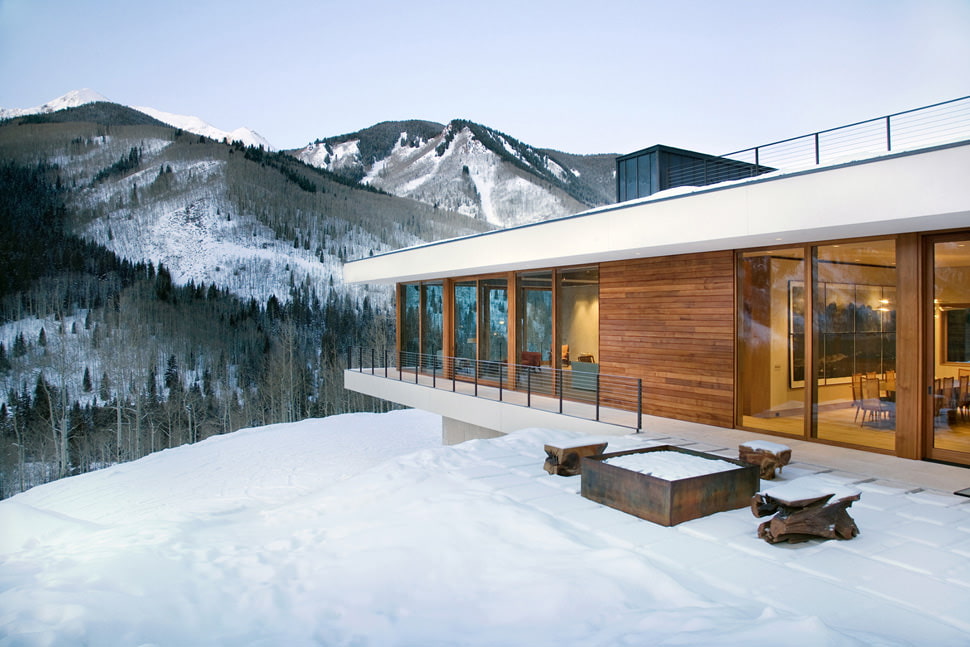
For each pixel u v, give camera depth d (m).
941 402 6.17
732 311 8.01
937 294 6.19
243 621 3.19
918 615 2.93
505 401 10.32
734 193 6.79
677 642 2.57
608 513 4.55
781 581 3.35
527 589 3.31
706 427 8.12
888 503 4.79
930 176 5.21
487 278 12.96
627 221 8.12
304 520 4.97
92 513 15.41
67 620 3.08
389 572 3.67
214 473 19.33
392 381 14.05
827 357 7.08
